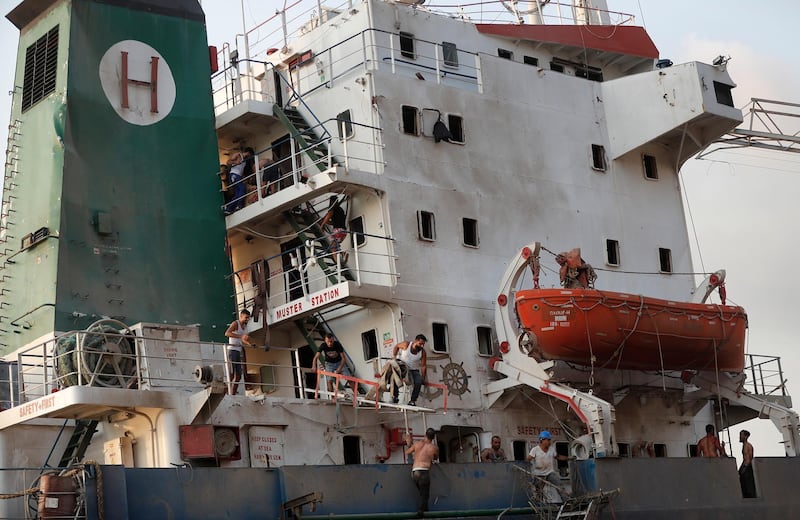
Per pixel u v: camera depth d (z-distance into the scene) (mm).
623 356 32688
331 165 32531
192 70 34656
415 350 30406
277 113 35156
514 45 38469
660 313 32969
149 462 27734
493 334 33781
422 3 38344
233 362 30234
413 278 32594
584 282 33125
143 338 27469
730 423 37500
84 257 31469
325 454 29891
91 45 33094
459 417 32312
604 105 38156
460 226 33969
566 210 36250
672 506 30875
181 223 33250
